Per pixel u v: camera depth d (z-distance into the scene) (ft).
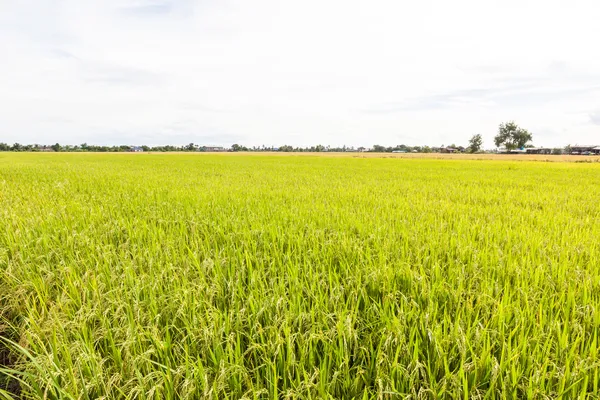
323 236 15.21
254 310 8.36
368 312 8.58
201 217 19.57
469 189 38.75
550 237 16.26
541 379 6.08
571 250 13.55
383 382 6.23
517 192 36.32
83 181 42.14
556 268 11.50
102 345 7.95
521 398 6.17
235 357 6.77
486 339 7.09
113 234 16.19
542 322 7.80
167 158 168.14
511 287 10.24
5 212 19.29
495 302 8.58
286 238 15.24
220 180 46.88
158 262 11.84
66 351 6.84
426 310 8.35
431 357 7.04
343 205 26.00
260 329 7.36
